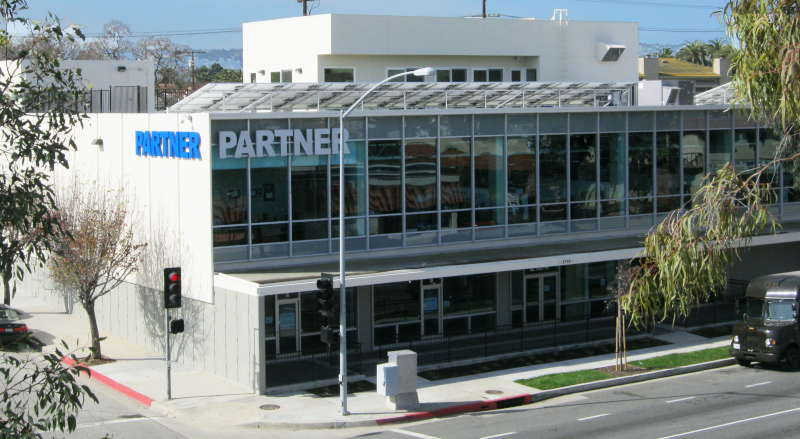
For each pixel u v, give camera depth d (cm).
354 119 2727
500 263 2731
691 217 1247
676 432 1894
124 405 2223
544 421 2036
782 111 1194
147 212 2769
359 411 2122
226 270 2528
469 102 3406
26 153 1057
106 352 2791
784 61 1199
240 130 2528
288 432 1978
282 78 3653
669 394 2328
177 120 2583
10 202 1015
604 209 3228
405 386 2136
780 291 2622
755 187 1226
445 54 3659
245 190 2552
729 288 3675
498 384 2402
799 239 3341
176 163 2609
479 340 2955
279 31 3644
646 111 3256
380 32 3506
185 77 9688
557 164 3122
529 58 3919
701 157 3403
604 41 4053
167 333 2230
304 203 2667
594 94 3472
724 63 7744
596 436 1866
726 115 3431
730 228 1227
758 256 3728
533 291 3222
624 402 2241
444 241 2933
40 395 938
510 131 3019
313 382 2375
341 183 2158
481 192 2988
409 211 2855
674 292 1264
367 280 2480
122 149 2880
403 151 2822
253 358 2303
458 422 2055
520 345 2852
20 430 927
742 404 2178
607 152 3216
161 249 2708
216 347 2469
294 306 2745
